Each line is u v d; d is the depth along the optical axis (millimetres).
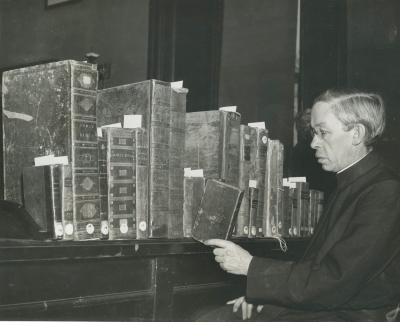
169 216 1765
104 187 1565
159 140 1711
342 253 1534
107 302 1565
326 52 3848
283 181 2457
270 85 4539
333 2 3889
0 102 2561
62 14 6270
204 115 2020
